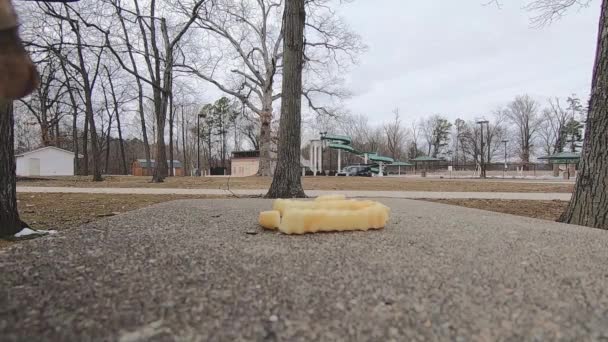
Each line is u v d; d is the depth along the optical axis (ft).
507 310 4.56
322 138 137.59
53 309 4.42
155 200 30.60
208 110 203.72
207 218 13.28
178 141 219.41
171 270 6.16
